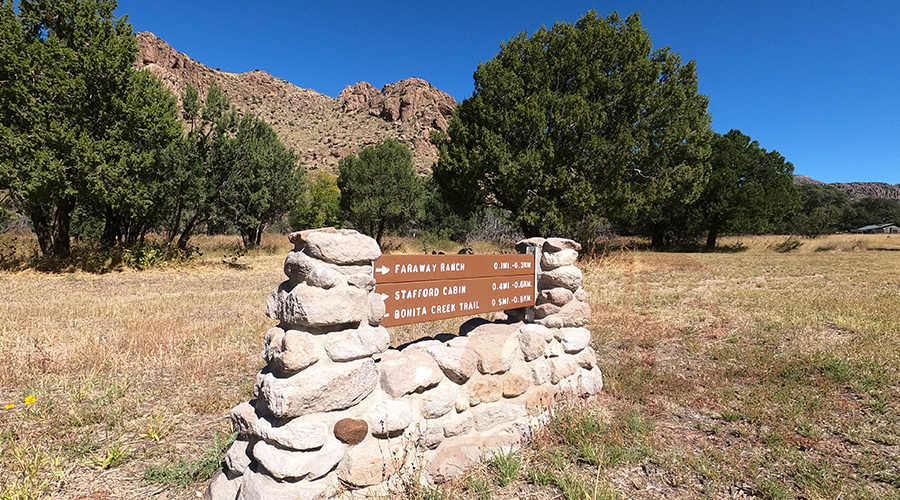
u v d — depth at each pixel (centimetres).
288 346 242
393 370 290
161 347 596
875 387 469
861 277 1469
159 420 380
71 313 826
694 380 500
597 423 381
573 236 1744
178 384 482
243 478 260
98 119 1519
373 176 2719
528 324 416
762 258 2325
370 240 281
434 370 309
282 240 2917
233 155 1912
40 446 338
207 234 3048
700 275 1460
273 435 246
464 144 1922
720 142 3272
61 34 1508
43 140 1346
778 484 298
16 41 1346
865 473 315
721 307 921
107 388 453
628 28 1873
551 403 401
